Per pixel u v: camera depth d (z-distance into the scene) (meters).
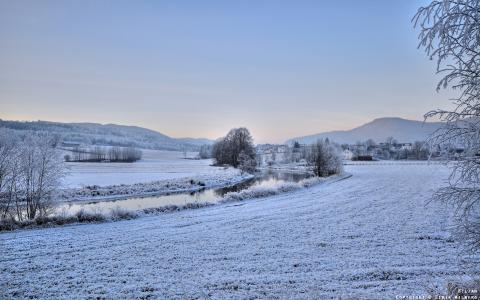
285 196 39.00
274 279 11.79
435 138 8.28
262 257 14.77
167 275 12.46
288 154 158.75
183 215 26.75
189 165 130.75
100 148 167.12
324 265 13.40
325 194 40.25
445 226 20.75
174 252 15.68
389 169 95.94
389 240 17.50
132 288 11.15
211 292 10.68
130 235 19.41
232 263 13.91
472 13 7.26
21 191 26.52
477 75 7.36
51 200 27.30
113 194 42.66
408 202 32.19
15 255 15.30
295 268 13.12
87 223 23.61
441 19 7.52
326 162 74.88
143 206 33.91
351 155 181.75
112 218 24.94
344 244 16.86
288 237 18.58
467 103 7.68
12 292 10.95
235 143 111.94
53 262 14.20
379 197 36.50
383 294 9.80
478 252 10.44
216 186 56.28
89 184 52.47
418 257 14.23
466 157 7.92
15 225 22.20
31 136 27.66
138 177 69.00
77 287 11.35
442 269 12.34
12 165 26.12
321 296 9.91
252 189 39.97
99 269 13.24
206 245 16.94
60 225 22.92
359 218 24.30
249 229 20.88
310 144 80.31
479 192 7.90
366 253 15.09
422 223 21.92
